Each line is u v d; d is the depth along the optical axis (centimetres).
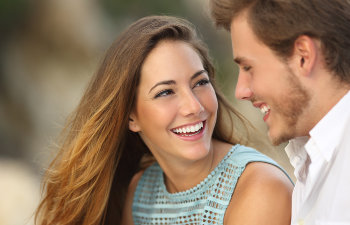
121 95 442
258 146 545
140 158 528
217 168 447
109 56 458
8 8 1662
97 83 469
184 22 461
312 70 330
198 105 418
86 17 1819
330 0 322
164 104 425
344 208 320
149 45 429
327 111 336
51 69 1697
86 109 477
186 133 430
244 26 345
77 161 474
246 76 361
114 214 519
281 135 354
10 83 1620
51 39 1717
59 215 491
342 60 324
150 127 440
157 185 493
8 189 932
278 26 328
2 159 1427
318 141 333
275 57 337
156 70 424
